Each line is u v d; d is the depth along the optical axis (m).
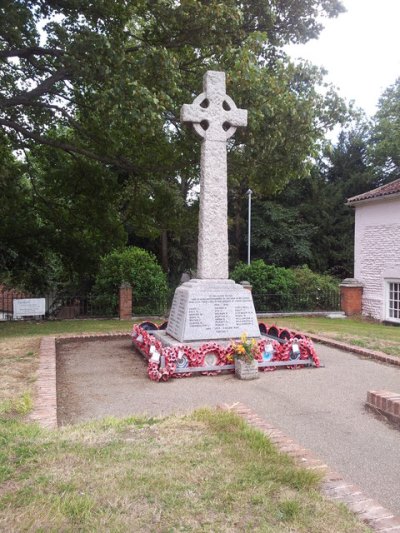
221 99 9.08
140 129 10.36
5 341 10.12
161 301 16.89
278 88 11.62
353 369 7.97
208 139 8.95
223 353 7.57
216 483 3.25
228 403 5.78
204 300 8.41
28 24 11.69
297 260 32.06
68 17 11.50
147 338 8.62
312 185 31.97
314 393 6.42
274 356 7.92
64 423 5.09
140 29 12.28
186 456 3.71
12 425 4.45
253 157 12.27
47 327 13.09
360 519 2.85
